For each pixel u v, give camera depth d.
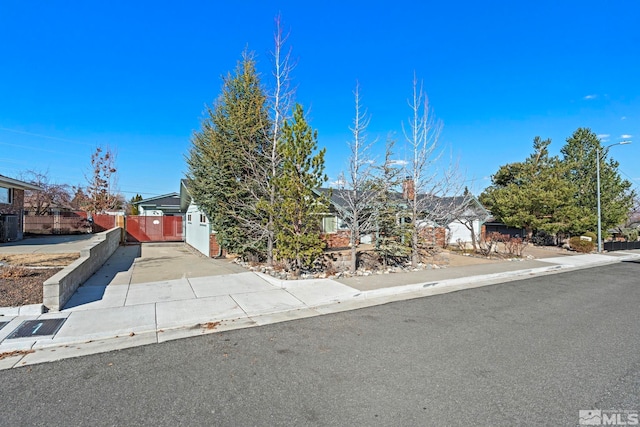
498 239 16.59
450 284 9.07
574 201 21.05
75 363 4.05
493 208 23.36
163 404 3.17
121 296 6.89
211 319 5.72
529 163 23.66
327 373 3.81
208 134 13.33
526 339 4.91
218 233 12.80
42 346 4.52
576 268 12.80
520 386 3.52
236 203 11.88
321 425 2.86
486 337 4.99
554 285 9.17
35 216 24.30
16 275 8.00
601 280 10.06
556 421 2.91
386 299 7.36
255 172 11.22
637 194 28.88
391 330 5.29
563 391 3.42
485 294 7.93
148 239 23.83
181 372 3.83
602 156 21.42
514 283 9.43
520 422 2.89
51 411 3.05
